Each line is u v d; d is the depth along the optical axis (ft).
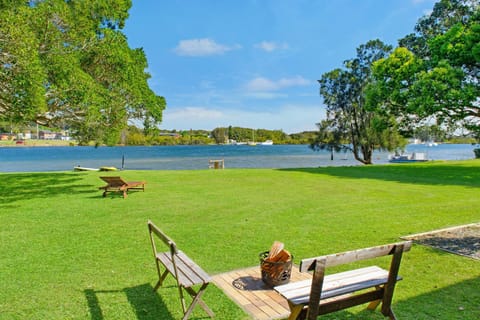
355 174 61.11
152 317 12.23
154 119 48.34
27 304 13.20
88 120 39.32
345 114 107.14
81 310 12.73
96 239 21.94
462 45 55.62
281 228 24.43
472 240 20.95
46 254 19.04
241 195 38.75
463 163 81.35
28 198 37.14
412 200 35.09
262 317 12.07
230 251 19.43
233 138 579.89
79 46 40.57
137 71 48.57
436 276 15.61
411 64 63.52
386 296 11.02
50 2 36.52
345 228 24.30
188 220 27.04
